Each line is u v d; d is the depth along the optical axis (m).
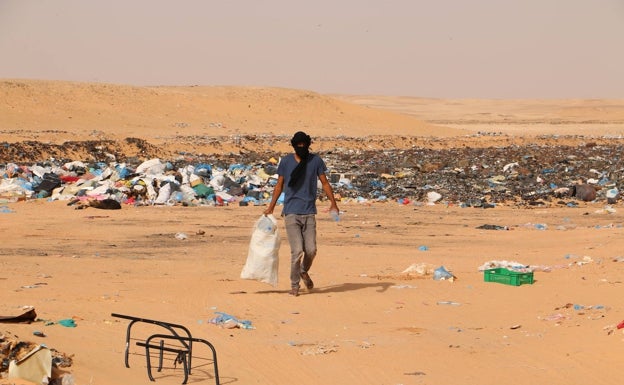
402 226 44.22
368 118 158.88
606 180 68.31
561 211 53.38
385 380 14.23
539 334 17.55
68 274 25.77
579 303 20.78
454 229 43.09
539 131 171.75
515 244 36.44
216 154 89.75
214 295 21.88
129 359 14.66
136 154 84.75
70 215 46.16
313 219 22.20
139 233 39.44
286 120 150.00
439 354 15.98
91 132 112.44
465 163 78.75
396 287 23.45
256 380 14.06
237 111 152.75
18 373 12.30
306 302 21.12
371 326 18.50
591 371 14.55
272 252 22.11
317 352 15.94
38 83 146.12
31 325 16.17
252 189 58.41
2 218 44.03
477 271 27.00
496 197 59.44
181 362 14.24
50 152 78.75
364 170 74.06
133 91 152.88
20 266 27.52
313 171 22.00
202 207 52.34
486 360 15.54
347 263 29.53
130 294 21.69
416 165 76.50
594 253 31.30
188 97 156.88
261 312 19.83
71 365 13.55
